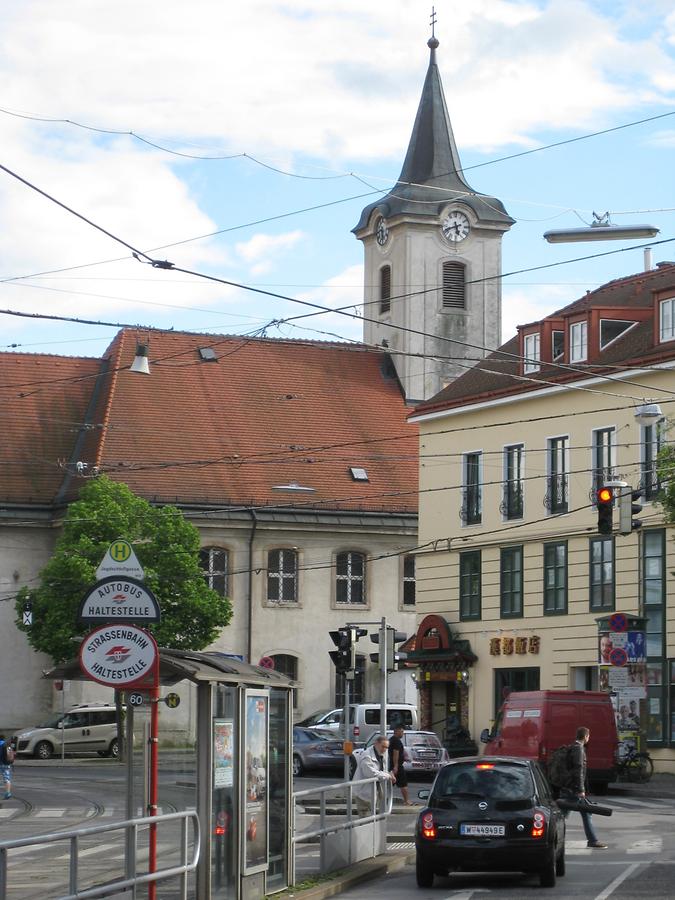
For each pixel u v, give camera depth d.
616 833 27.41
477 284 74.12
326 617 64.75
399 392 72.00
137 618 14.61
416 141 75.38
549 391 48.62
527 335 51.12
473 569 51.94
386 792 24.23
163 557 55.41
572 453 47.94
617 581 45.78
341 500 64.81
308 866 20.62
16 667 61.84
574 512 47.69
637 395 45.47
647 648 44.47
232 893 16.77
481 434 51.91
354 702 65.00
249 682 16.94
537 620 48.91
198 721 15.96
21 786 42.00
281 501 64.38
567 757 24.92
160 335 69.00
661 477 37.38
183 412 66.19
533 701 37.66
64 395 67.00
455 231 73.94
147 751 15.30
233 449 65.44
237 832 16.84
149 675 14.72
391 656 32.66
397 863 22.94
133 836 14.04
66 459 64.81
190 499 62.81
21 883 11.93
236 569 63.50
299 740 48.12
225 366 69.12
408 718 51.38
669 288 44.97
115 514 55.62
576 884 20.17
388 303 74.06
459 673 51.38
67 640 54.47
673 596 43.81
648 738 44.12
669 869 21.47
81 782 43.66
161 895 14.70
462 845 19.86
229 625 62.22
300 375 70.44
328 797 20.92
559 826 20.78
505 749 38.03
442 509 53.50
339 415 69.25
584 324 48.50
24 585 62.16
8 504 62.19
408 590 66.25
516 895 19.03
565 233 23.91
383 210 74.00
